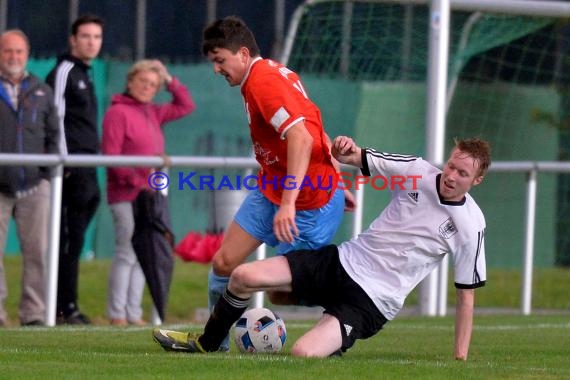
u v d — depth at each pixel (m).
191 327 27.91
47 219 30.25
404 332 27.84
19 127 30.22
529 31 42.59
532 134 46.72
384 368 18.53
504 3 39.00
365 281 20.91
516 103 46.22
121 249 31.81
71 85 32.16
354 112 45.44
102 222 52.16
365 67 45.09
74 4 62.03
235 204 32.62
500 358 21.95
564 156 47.56
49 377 17.02
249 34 21.31
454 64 43.66
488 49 44.12
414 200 20.94
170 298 42.06
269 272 20.77
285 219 20.27
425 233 20.83
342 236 38.53
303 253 21.16
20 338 24.22
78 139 32.28
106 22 61.94
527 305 36.59
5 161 28.70
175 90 33.97
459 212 20.72
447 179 20.52
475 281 20.83
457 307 21.03
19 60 30.16
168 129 57.06
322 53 44.97
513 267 49.12
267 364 18.64
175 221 53.16
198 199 53.19
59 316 31.19
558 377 18.19
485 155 20.56
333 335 20.50
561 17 40.56
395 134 45.16
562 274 47.50
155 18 62.03
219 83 56.97
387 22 44.06
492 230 48.50
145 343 23.55
